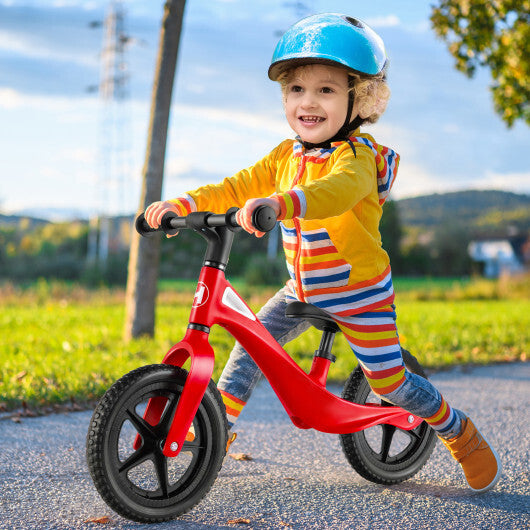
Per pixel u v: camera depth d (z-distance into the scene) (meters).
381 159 2.68
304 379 2.74
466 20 9.61
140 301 6.92
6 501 2.78
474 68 9.96
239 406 2.84
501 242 65.69
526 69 9.80
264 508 2.79
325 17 2.62
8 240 40.06
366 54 2.58
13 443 3.66
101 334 7.75
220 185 2.88
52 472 3.19
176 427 2.45
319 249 2.64
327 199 2.34
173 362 2.59
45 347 6.88
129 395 2.41
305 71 2.62
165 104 6.63
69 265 35.47
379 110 2.77
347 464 3.52
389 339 2.76
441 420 2.94
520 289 20.08
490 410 4.88
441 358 7.03
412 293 19.88
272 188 2.97
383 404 3.20
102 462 2.38
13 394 4.56
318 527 2.60
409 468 3.23
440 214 87.75
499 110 10.48
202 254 32.53
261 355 2.64
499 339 8.49
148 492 2.53
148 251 6.91
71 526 2.52
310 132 2.68
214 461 2.63
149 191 6.65
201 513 2.70
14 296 15.08
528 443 3.98
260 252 29.08
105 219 36.38
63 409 4.47
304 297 2.77
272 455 3.64
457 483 3.23
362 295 2.69
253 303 13.96
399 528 2.62
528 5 9.35
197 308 2.51
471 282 21.83
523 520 2.75
